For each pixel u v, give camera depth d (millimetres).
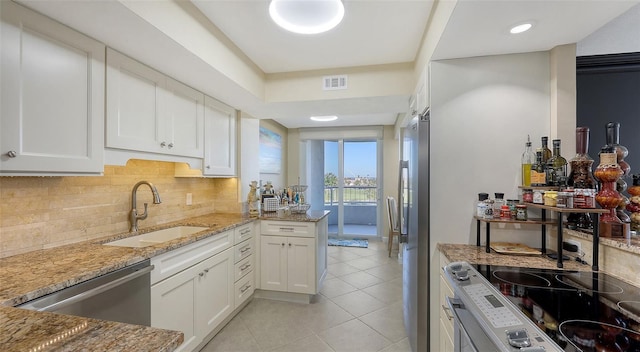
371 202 5383
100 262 1238
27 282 1000
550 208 1279
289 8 1628
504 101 1640
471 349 994
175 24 1429
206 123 2312
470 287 1034
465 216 1684
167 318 1567
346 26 1803
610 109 1685
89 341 597
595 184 1355
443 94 1702
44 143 1162
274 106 2711
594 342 659
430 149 1717
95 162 1372
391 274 3396
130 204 1956
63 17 1195
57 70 1214
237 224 2348
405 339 2045
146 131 1695
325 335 2096
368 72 2391
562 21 1292
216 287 2064
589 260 1268
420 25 1785
